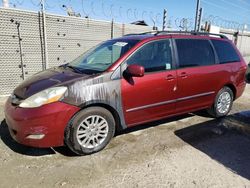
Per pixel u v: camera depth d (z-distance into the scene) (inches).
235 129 183.9
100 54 165.0
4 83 248.8
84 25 305.1
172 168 126.3
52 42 279.3
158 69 157.9
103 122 140.9
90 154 139.0
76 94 128.2
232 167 129.5
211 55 190.4
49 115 122.3
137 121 154.6
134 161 132.4
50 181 114.2
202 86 182.4
